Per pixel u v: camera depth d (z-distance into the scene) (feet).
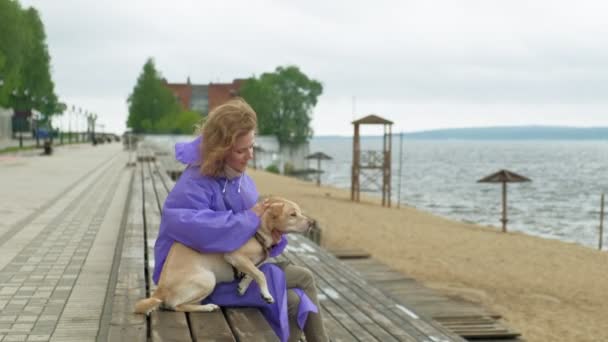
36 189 59.26
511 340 29.55
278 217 11.53
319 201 113.80
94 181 69.21
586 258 59.00
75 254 27.37
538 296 42.50
